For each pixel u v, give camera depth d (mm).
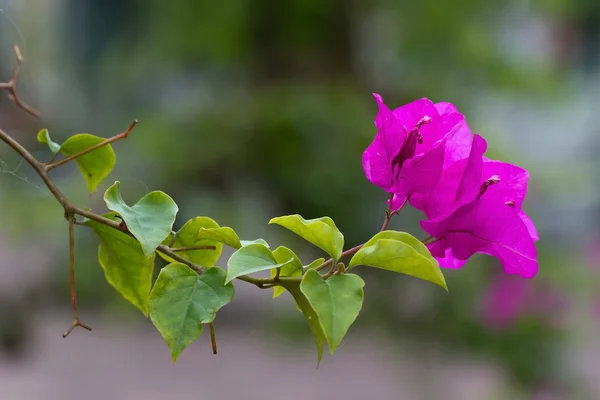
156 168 1619
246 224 1636
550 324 1574
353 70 1736
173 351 668
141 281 736
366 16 1760
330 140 1572
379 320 1608
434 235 700
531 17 1912
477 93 1760
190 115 1644
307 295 657
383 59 1774
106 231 728
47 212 1746
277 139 1577
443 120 713
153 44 1815
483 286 1603
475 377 1885
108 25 1943
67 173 1705
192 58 1818
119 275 736
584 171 1792
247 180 1622
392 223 1594
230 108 1640
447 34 1707
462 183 693
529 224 717
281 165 1569
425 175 703
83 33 1983
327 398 1988
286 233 1556
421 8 1700
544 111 1938
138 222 690
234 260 673
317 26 1722
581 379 1631
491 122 1852
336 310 656
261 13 1715
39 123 1688
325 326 653
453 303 1593
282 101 1599
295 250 1542
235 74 1791
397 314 1611
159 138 1613
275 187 1593
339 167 1556
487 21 1777
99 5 1914
